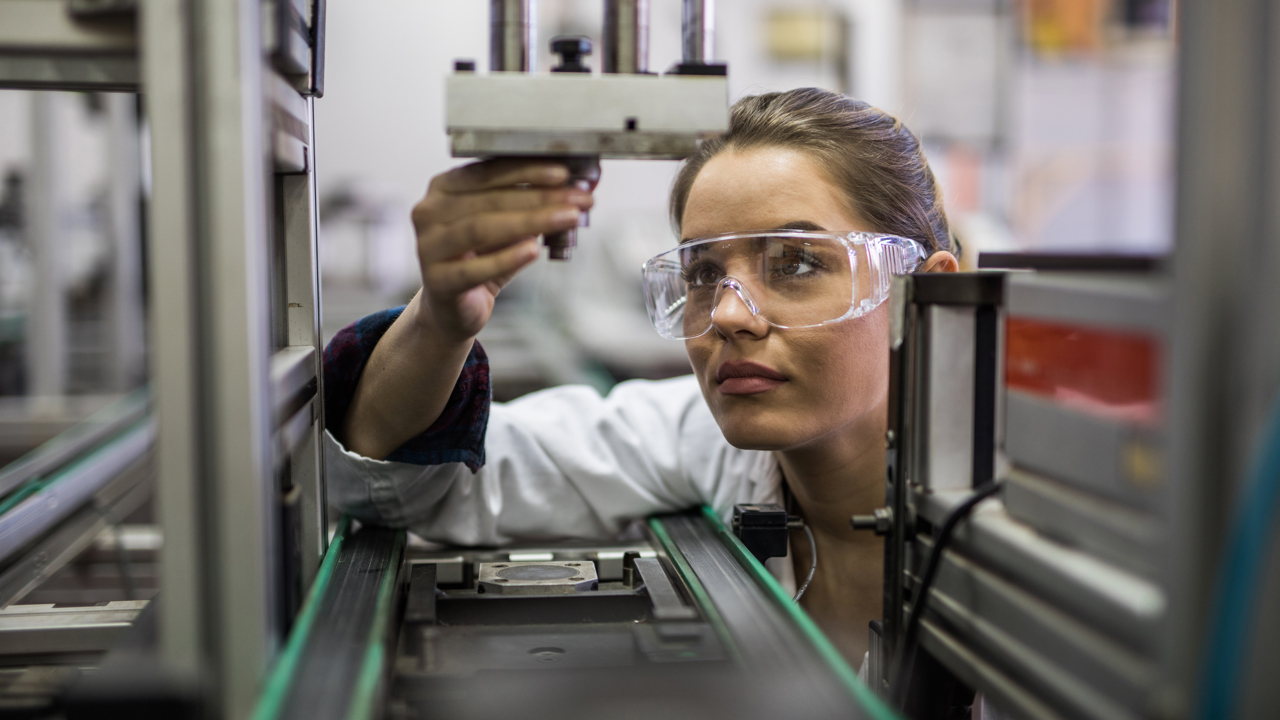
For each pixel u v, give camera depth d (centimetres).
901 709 70
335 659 56
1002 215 481
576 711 56
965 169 478
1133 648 47
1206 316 42
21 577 102
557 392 128
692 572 81
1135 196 488
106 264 311
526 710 56
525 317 431
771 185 96
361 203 421
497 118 60
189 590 48
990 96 473
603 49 65
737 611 69
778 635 64
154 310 48
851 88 459
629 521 113
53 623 82
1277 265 42
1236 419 42
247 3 48
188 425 48
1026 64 475
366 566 81
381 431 95
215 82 47
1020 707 57
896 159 105
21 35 56
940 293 70
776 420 93
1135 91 477
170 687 48
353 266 422
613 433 115
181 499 48
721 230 97
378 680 54
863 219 100
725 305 92
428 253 72
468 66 62
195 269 48
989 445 72
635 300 421
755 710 53
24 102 277
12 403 281
